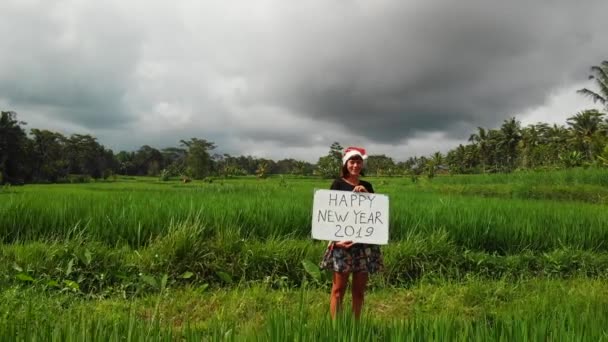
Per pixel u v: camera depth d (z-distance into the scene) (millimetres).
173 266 5984
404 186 29047
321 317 3160
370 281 6293
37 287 5094
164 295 5309
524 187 23469
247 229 7227
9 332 2561
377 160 108000
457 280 6531
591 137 46438
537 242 7898
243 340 2664
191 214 7133
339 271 4262
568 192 21578
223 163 118000
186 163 91500
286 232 7488
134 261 5992
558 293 5621
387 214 4332
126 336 2588
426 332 2721
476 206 9938
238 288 5691
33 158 78812
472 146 85500
